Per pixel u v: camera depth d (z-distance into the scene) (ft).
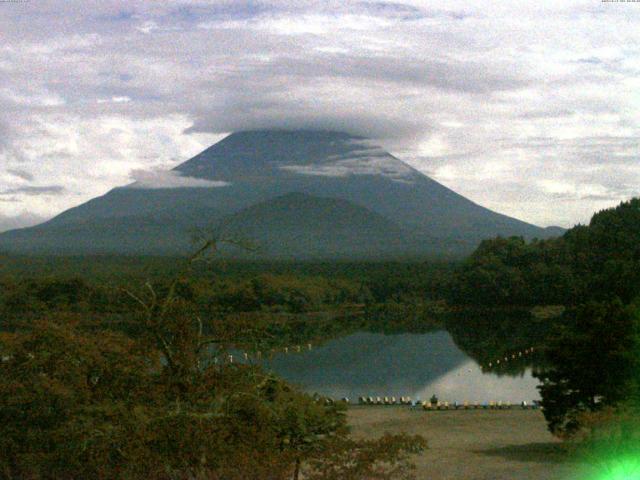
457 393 232.94
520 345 360.69
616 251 516.32
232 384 74.43
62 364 74.74
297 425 72.43
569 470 95.40
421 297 604.49
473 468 99.81
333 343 384.27
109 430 68.64
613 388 116.98
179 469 68.23
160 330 76.74
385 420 159.33
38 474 71.36
